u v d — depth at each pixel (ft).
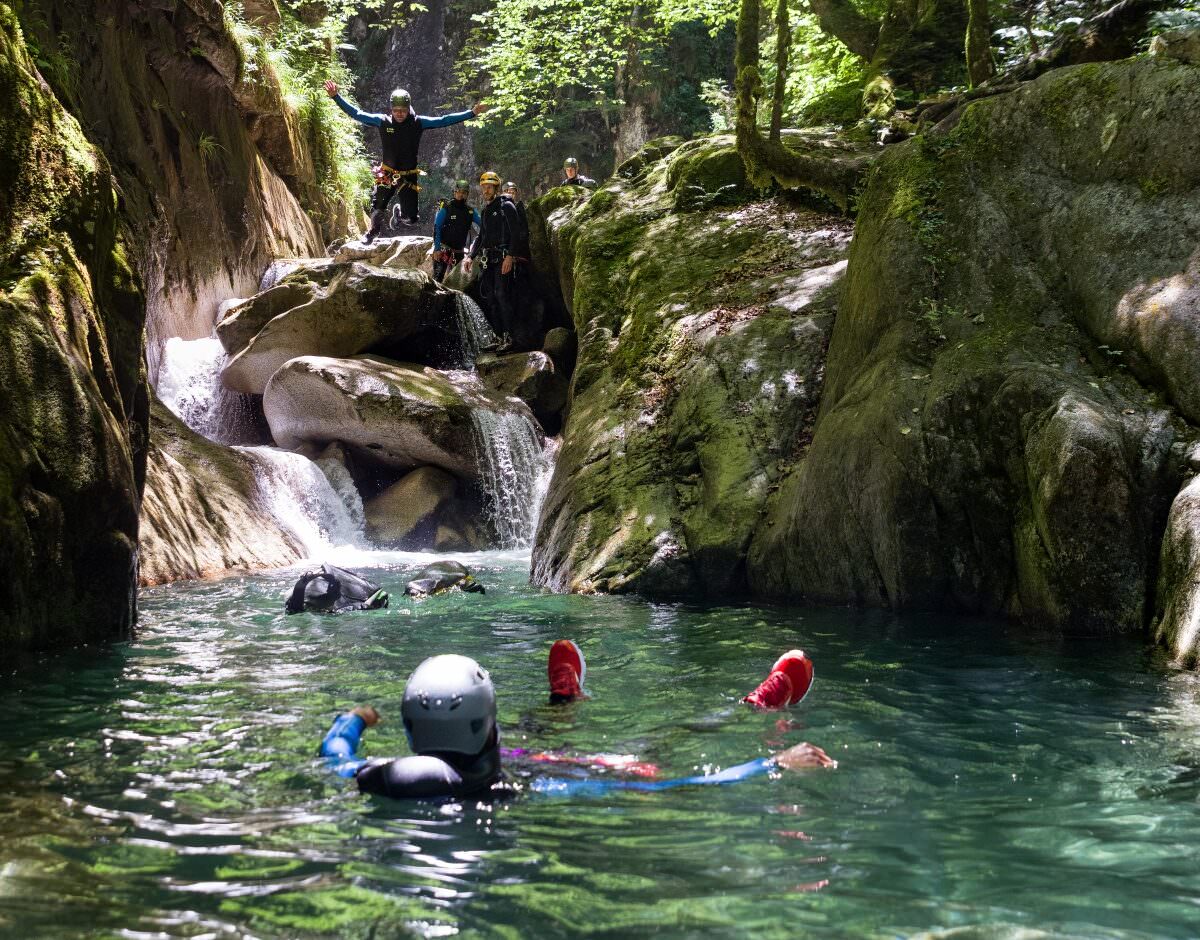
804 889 9.20
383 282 50.24
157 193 50.57
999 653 19.71
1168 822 10.93
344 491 45.60
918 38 49.39
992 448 23.26
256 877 9.39
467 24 116.78
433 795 11.51
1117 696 16.40
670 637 22.09
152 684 17.70
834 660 19.35
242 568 35.27
